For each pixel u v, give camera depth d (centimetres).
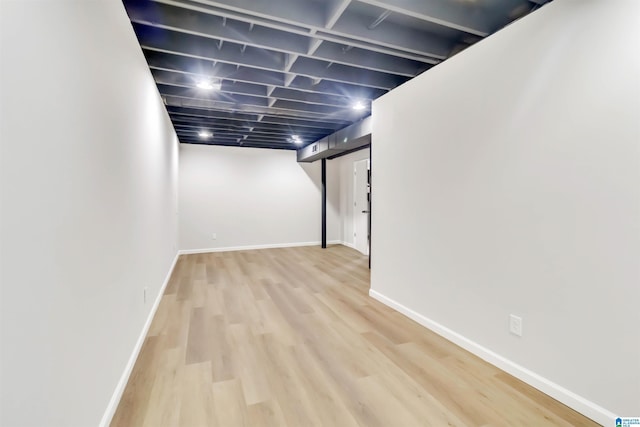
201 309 311
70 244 110
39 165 90
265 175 686
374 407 166
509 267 195
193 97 354
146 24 216
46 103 94
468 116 221
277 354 222
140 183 228
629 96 140
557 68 167
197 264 522
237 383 187
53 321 98
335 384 187
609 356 149
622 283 144
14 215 79
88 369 127
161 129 337
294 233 716
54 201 99
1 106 74
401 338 248
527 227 184
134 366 205
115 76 163
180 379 191
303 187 720
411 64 295
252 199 676
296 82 330
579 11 157
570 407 164
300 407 167
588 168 155
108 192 152
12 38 78
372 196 341
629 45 140
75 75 114
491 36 202
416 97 271
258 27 238
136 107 213
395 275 307
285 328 267
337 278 434
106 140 149
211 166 643
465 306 228
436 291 255
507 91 193
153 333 255
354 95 355
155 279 303
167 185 399
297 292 369
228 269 487
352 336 251
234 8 193
